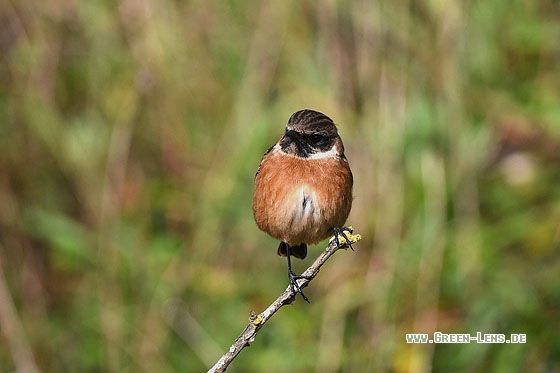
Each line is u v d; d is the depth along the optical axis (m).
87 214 12.43
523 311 10.95
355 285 11.17
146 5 12.55
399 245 11.12
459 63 11.72
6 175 12.38
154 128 12.68
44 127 12.52
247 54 12.48
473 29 12.02
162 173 12.62
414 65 11.71
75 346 11.78
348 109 11.86
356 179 11.55
